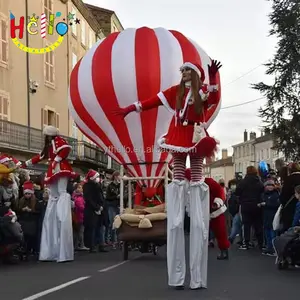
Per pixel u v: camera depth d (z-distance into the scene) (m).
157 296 6.57
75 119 11.76
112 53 11.09
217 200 8.09
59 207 11.02
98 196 13.37
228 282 7.87
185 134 6.95
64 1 33.88
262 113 33.84
